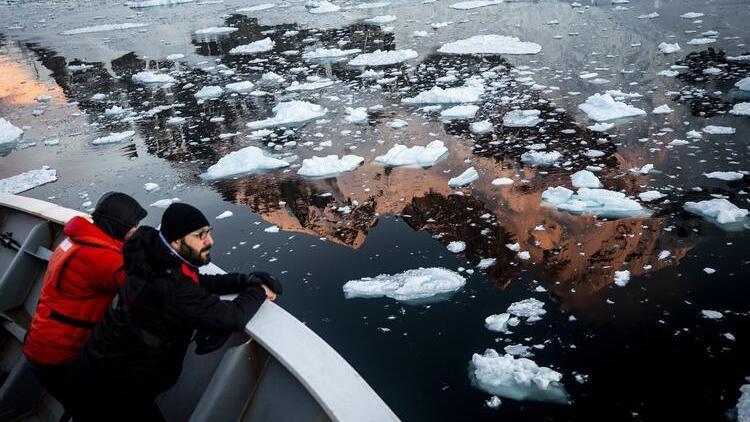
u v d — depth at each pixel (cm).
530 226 438
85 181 657
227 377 164
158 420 156
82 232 158
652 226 420
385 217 482
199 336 162
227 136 755
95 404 147
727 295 337
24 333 240
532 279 373
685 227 413
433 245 428
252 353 170
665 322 321
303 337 164
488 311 346
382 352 320
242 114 851
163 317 139
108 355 141
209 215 524
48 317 159
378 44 1255
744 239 391
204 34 1608
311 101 876
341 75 1019
